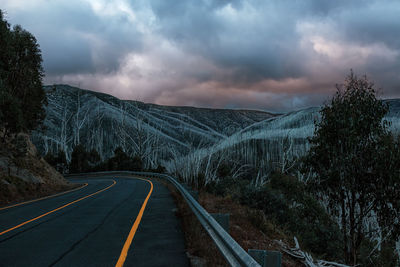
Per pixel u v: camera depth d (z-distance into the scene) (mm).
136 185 28562
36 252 5785
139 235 7277
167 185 26469
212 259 5062
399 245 16141
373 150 13031
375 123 13141
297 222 15844
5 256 5520
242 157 68438
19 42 28172
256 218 12367
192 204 9109
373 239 16734
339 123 13375
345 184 13430
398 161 12203
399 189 12375
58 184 30281
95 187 28000
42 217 10242
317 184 14844
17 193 19344
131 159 65500
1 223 9141
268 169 53375
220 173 47250
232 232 9406
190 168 38656
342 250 14305
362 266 14352
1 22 21922
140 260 5227
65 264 5027
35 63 30938
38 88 32531
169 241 6652
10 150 25625
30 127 34094
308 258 10094
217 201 15273
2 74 23734
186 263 5051
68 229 8070
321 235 14641
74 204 14117
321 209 15961
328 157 14031
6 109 23031
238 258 3336
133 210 11695
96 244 6395
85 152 68938
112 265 4953
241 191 17500
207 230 5664
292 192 22406
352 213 13516
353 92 13797
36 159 32500
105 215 10477
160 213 10883
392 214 12805
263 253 3084
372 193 13430
